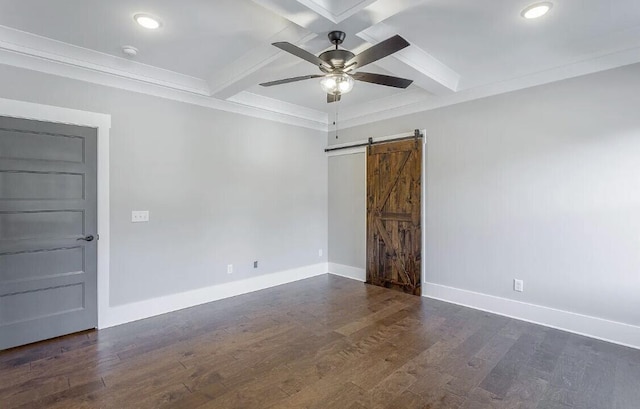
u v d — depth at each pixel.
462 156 3.92
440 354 2.72
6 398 2.12
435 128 4.16
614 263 2.94
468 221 3.88
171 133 3.74
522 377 2.38
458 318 3.51
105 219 3.29
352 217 5.20
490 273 3.71
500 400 2.12
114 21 2.55
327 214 5.55
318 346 2.87
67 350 2.79
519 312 3.50
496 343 2.92
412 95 4.29
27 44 2.76
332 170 5.47
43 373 2.42
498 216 3.64
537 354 2.72
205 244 4.04
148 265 3.58
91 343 2.93
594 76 3.03
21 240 2.88
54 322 3.04
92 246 3.23
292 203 5.02
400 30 2.69
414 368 2.51
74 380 2.33
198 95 3.88
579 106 3.11
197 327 3.29
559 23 2.59
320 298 4.21
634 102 2.83
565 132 3.19
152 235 3.61
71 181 3.11
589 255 3.07
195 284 3.96
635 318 2.85
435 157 4.17
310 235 5.30
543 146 3.32
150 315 3.58
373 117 4.83
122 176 3.40
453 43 2.94
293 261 5.05
